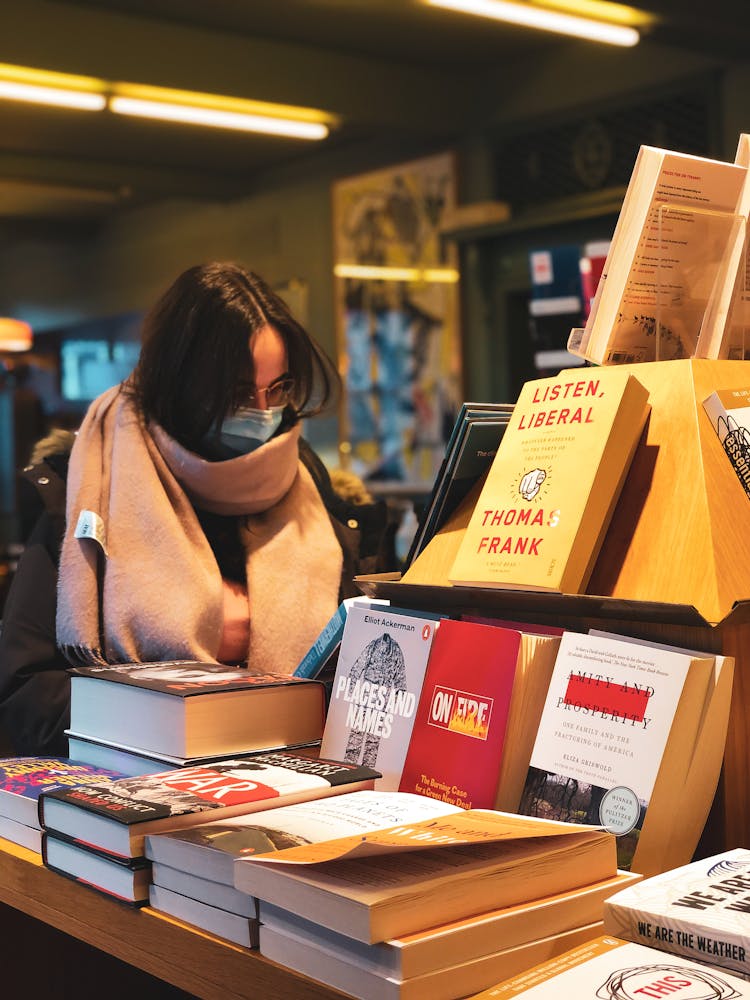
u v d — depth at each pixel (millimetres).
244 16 6625
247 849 1008
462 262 8070
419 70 7734
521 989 855
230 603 1916
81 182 9289
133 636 1783
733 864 1013
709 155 6602
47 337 12547
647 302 1310
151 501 1830
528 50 7480
